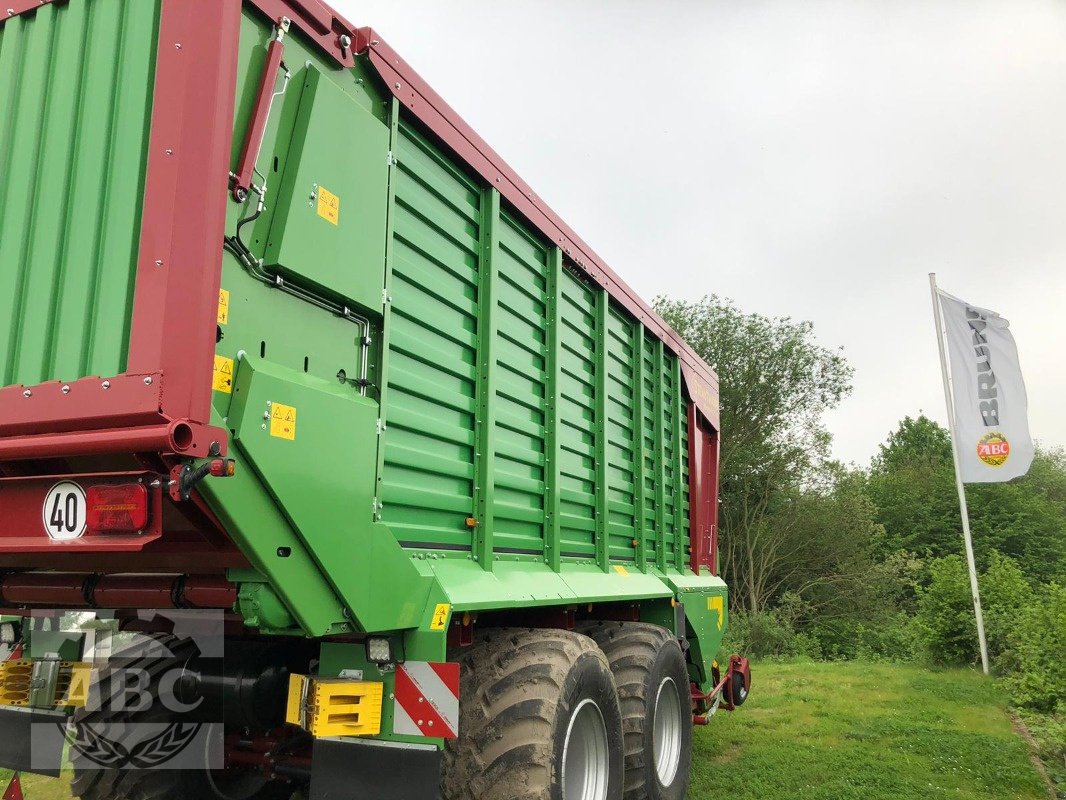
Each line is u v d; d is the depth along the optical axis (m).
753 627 18.94
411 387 3.09
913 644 15.50
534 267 4.34
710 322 25.41
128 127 2.27
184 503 2.16
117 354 2.11
